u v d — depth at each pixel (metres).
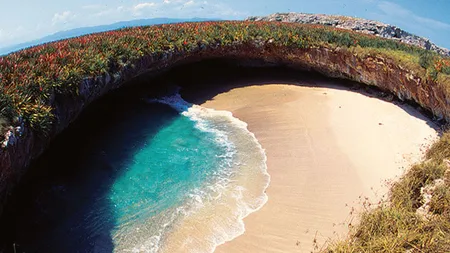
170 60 25.75
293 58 29.98
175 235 11.96
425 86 20.14
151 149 18.48
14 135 11.10
